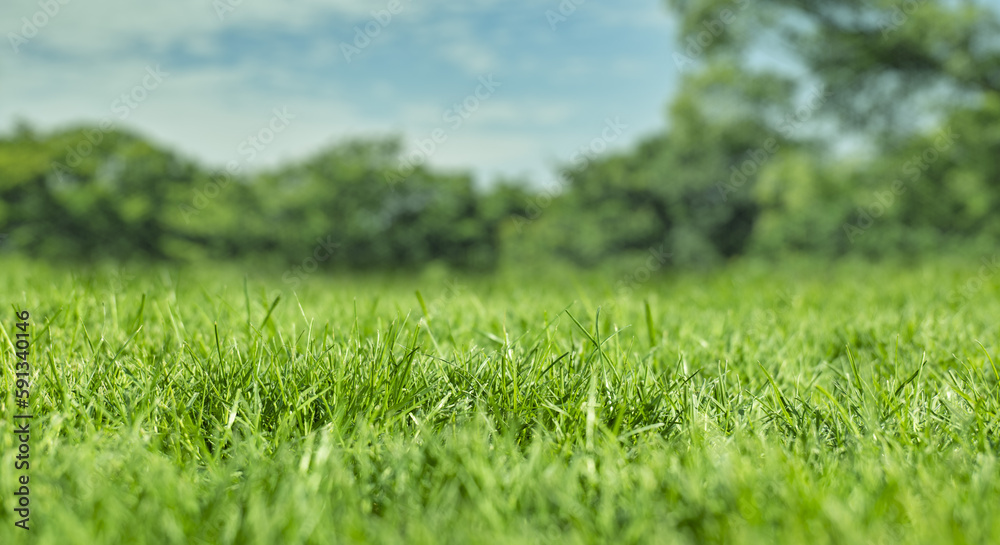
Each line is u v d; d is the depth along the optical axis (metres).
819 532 1.15
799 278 5.97
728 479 1.33
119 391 1.88
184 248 40.00
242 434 1.78
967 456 1.60
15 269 4.87
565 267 35.97
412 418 1.76
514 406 1.84
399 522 1.25
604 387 1.98
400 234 42.56
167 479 1.33
